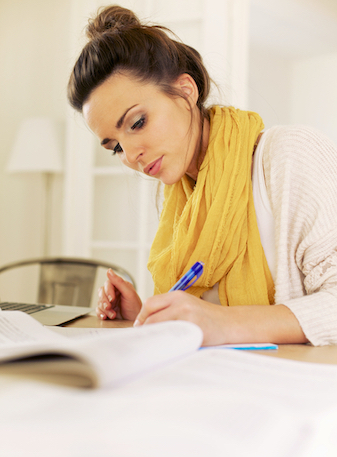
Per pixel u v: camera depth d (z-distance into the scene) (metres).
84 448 0.22
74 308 1.01
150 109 0.83
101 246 2.38
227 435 0.24
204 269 0.87
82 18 2.42
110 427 0.25
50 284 1.55
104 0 2.39
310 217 0.79
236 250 0.87
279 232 0.82
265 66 4.95
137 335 0.42
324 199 0.78
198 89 0.96
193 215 0.90
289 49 4.81
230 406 0.29
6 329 0.54
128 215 2.37
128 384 0.33
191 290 0.91
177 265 0.91
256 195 0.89
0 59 2.74
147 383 0.34
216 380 0.35
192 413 0.27
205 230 0.87
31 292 2.62
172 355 0.40
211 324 0.55
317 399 0.31
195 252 0.88
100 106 0.83
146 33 0.86
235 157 0.89
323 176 0.80
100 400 0.29
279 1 3.85
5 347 0.42
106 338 0.39
